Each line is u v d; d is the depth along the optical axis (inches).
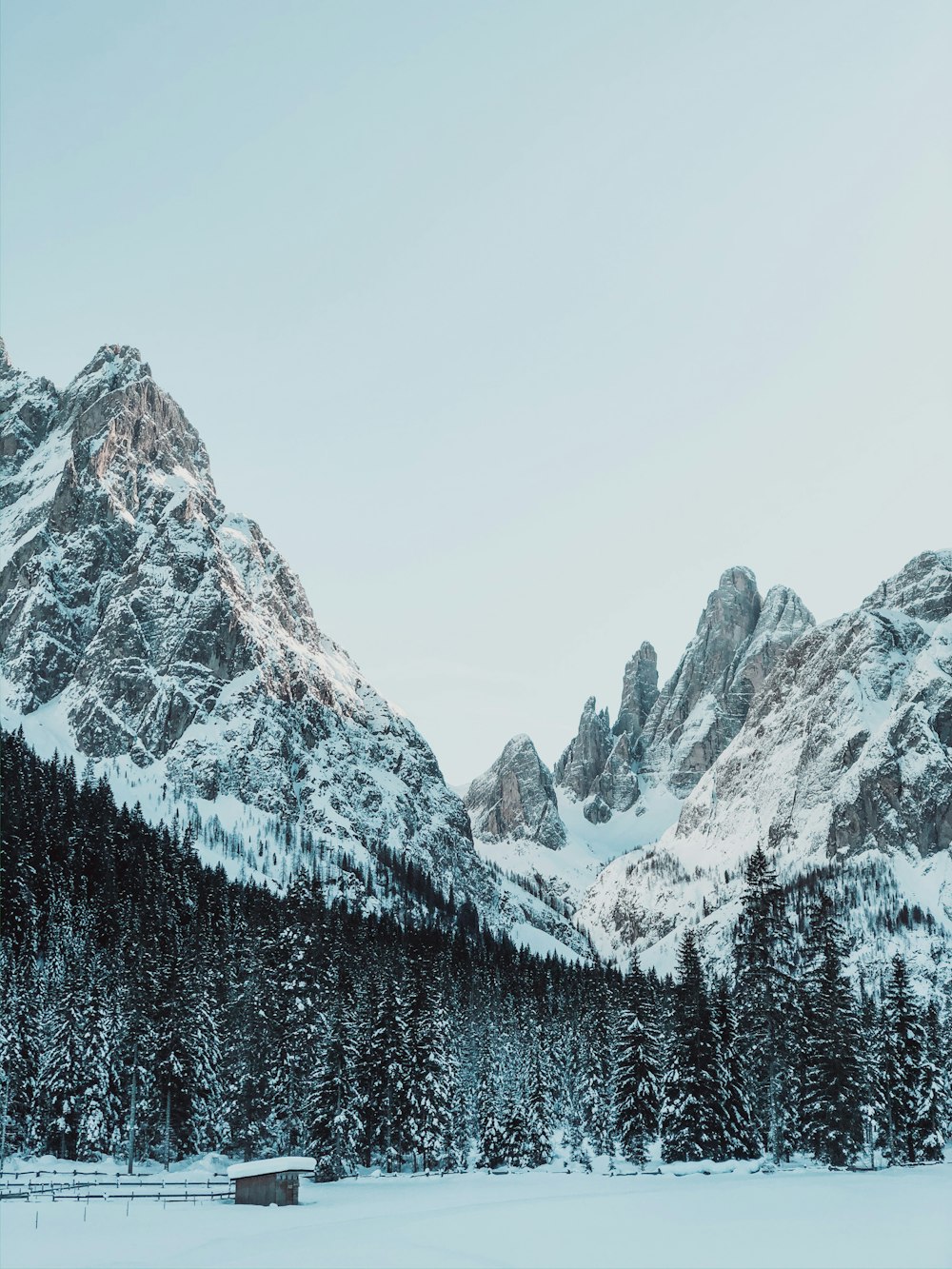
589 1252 2317.9
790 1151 4448.8
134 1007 4419.3
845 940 4776.1
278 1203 3255.4
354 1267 2206.0
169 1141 4239.7
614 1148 4945.9
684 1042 4220.0
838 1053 4170.8
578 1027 6466.5
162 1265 2292.1
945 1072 5295.3
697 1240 2421.3
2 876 6309.1
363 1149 4284.0
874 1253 2268.7
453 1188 3629.4
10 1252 2470.5
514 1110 4571.9
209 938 5561.0
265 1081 4296.3
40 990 5118.1
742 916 4456.2
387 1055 4370.1
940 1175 3818.9
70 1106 4210.1
